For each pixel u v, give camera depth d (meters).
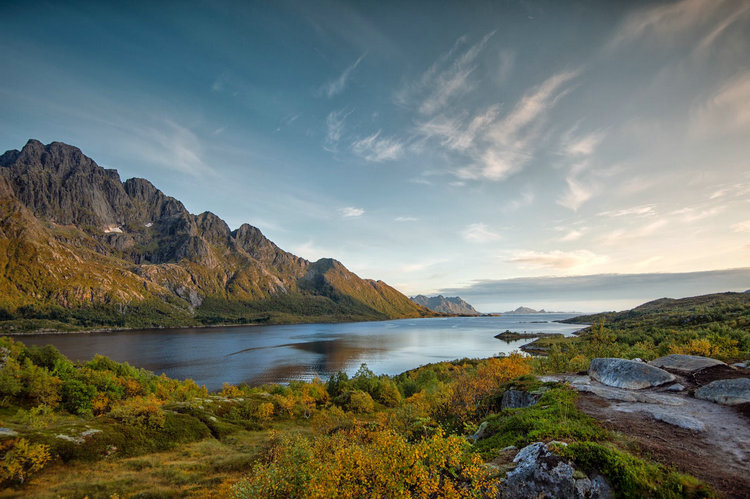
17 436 44.69
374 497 13.55
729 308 129.88
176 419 63.16
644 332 112.19
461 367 135.12
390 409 88.62
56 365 94.69
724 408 20.89
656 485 12.39
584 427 17.88
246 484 18.27
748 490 11.91
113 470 43.19
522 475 13.90
